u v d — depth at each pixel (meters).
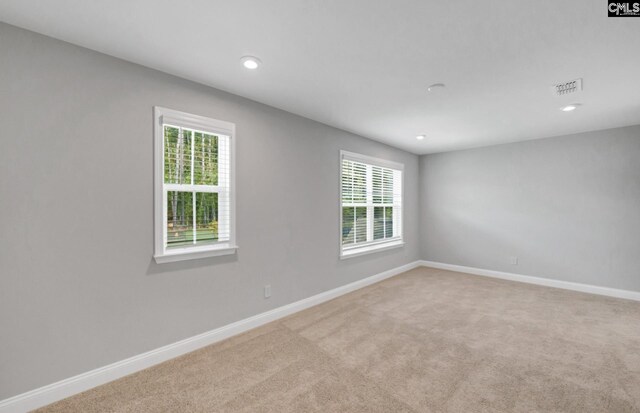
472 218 5.05
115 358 2.03
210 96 2.54
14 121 1.69
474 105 3.00
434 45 1.92
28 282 1.73
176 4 1.51
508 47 1.94
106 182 2.00
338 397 1.80
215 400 1.79
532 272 4.45
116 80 2.05
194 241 2.50
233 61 2.13
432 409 1.69
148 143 2.19
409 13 1.60
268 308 2.98
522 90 2.62
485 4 1.53
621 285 3.76
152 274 2.21
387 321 2.99
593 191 3.96
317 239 3.54
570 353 2.33
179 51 1.99
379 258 4.61
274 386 1.92
